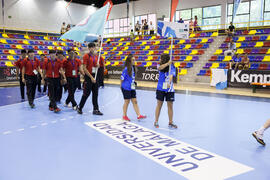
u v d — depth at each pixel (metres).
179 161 3.58
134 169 3.30
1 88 12.87
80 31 6.51
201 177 3.09
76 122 5.81
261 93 11.39
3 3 23.48
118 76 18.84
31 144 4.26
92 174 3.14
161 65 5.13
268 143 4.45
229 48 16.00
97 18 6.64
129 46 23.70
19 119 6.09
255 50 16.12
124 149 4.05
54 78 6.97
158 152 3.93
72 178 3.03
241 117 6.50
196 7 23.38
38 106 7.95
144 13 27.41
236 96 10.39
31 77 7.68
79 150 3.99
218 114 6.85
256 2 20.47
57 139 4.54
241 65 13.41
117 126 5.47
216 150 4.05
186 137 4.73
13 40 22.12
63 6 28.50
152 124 5.69
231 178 3.07
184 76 16.86
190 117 6.46
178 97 10.07
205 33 19.92
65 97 10.02
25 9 25.45
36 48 22.38
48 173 3.16
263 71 11.70
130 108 7.70
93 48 6.43
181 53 19.19
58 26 28.22
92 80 6.38
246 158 3.73
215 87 13.52
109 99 9.50
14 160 3.57
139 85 14.68
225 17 21.56
